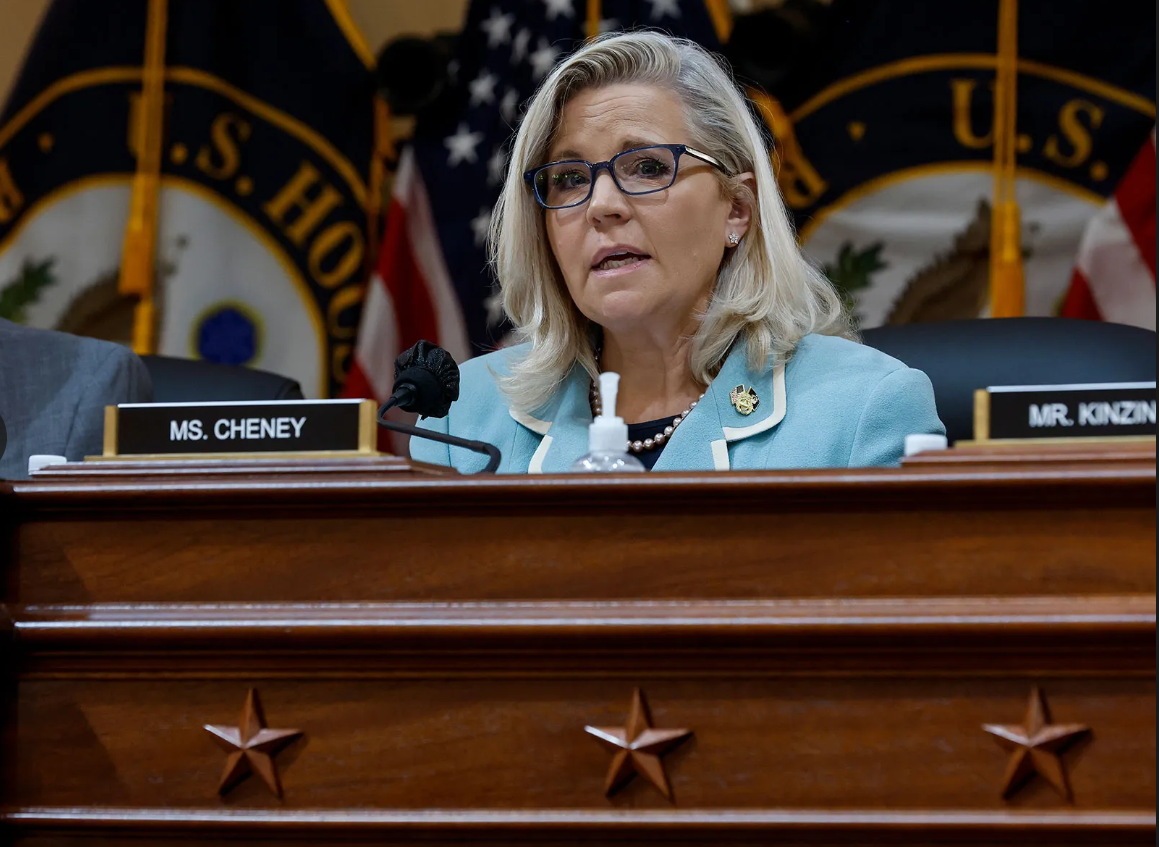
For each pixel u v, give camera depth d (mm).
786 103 9164
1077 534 2551
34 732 2787
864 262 9070
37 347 4930
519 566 2682
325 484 2730
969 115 8992
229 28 9844
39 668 2799
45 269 9766
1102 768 2473
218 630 2695
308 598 2742
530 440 4859
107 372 4934
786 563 2611
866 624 2518
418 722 2660
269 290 9719
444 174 9500
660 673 2600
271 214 9758
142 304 9609
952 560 2570
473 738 2639
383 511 2730
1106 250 8625
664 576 2637
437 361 3693
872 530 2598
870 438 4301
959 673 2525
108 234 9797
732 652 2576
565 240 4539
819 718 2555
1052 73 8938
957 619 2498
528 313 4934
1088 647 2477
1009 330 5422
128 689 2770
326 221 9742
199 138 9727
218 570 2783
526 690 2637
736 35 8914
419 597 2703
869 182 9078
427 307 9383
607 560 2656
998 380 5297
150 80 9781
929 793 2510
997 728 2498
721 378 4574
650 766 2562
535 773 2611
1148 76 8781
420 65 9531
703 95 4613
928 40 9062
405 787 2646
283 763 2688
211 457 2922
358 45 9797
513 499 2672
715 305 4566
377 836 2641
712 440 4445
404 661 2664
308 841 2668
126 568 2812
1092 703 2492
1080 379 5227
